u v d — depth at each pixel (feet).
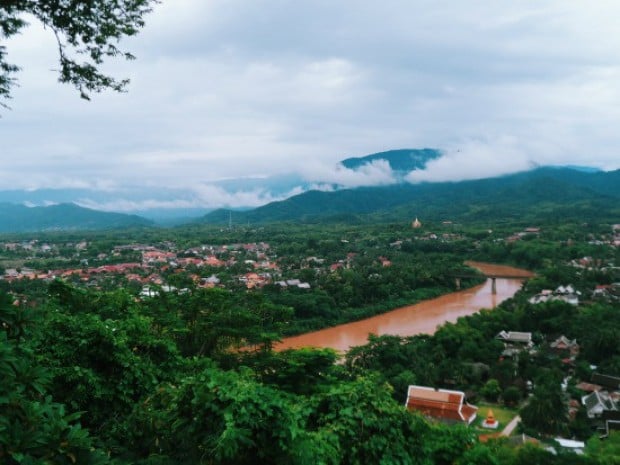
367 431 32.89
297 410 32.53
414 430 35.32
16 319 24.30
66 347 39.81
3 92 37.60
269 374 52.80
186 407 29.73
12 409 20.39
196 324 67.36
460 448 38.75
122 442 35.60
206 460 27.78
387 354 147.95
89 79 40.32
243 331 67.36
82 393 38.27
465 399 134.72
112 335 41.68
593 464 46.91
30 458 18.56
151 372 43.06
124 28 39.17
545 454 47.75
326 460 29.37
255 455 27.91
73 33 38.32
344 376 53.47
